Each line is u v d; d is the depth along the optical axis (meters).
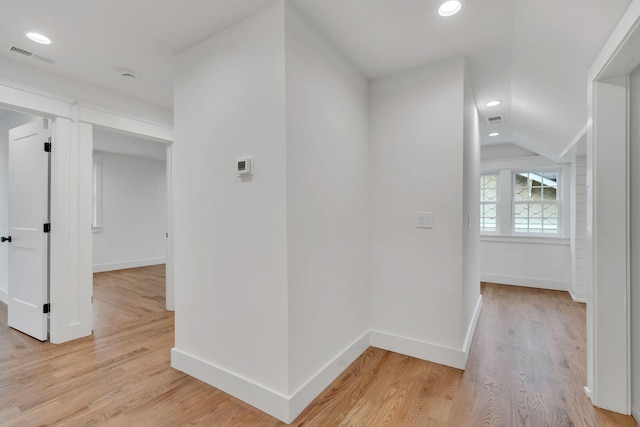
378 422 1.69
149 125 3.32
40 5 1.77
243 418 1.73
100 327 3.12
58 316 2.70
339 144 2.21
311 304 1.90
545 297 4.14
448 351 2.32
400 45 2.15
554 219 4.72
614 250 1.77
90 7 1.78
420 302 2.45
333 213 2.14
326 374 2.03
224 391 1.97
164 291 4.59
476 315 3.23
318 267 1.97
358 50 2.21
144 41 2.13
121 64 2.46
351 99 2.37
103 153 6.03
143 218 6.68
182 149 2.25
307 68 1.87
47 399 1.89
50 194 2.76
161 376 2.16
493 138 4.55
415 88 2.46
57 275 2.70
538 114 3.14
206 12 1.82
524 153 4.77
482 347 2.63
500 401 1.87
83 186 2.87
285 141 1.69
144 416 1.73
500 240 4.90
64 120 2.73
